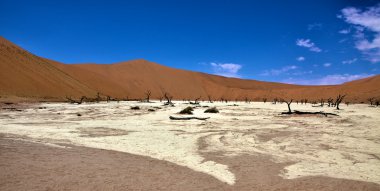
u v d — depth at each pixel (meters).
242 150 12.77
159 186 7.43
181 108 48.75
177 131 18.89
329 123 25.08
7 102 54.19
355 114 37.94
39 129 18.58
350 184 7.95
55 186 7.07
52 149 11.59
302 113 35.50
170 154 11.59
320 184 7.90
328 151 12.74
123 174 8.36
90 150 11.84
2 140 13.32
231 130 19.73
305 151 12.73
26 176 7.73
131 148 12.73
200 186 7.53
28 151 10.90
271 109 50.56
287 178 8.45
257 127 21.66
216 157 11.16
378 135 17.67
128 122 24.45
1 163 8.87
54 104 58.66
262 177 8.48
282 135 17.59
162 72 149.38
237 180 8.14
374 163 10.60
